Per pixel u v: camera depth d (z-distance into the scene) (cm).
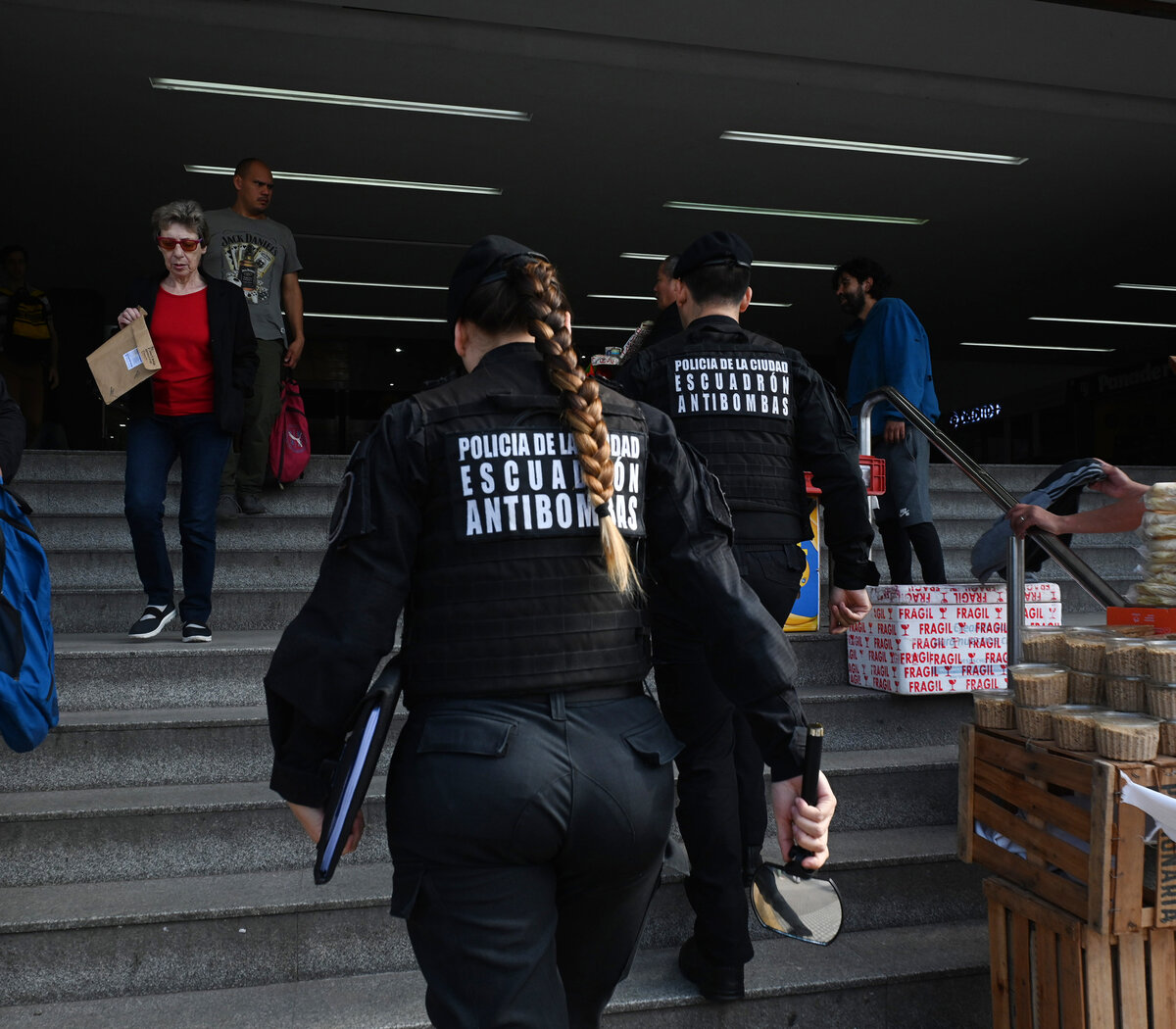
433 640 138
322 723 133
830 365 1847
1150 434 1580
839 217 1132
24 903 257
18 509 254
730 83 801
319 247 1244
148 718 318
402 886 138
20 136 911
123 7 702
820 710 360
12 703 236
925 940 280
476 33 746
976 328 1684
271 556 488
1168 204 1088
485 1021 130
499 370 150
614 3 757
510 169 988
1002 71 815
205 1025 229
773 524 257
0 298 834
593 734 136
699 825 239
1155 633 225
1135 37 830
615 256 1281
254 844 285
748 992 247
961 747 236
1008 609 286
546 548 139
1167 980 196
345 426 1744
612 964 152
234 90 821
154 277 408
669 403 262
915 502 469
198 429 400
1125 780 188
